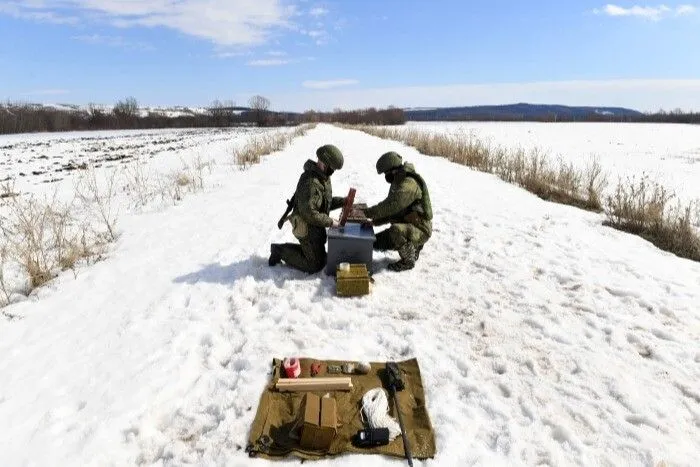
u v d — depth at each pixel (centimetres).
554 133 4797
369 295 505
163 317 464
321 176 526
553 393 351
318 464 284
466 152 1714
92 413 329
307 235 532
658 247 713
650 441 302
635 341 420
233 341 422
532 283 542
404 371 375
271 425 314
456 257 628
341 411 329
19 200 1051
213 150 2273
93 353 405
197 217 837
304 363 380
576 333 433
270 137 2478
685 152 2870
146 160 1928
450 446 298
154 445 301
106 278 570
